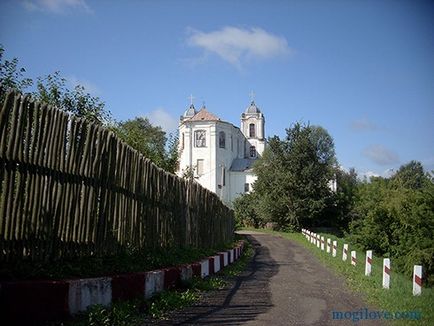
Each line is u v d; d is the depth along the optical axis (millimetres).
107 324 6934
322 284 13961
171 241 13953
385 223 32062
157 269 10516
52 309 6496
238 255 24969
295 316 8750
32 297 6320
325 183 58438
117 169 9812
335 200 58938
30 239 7027
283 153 59250
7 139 6582
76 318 6816
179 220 14938
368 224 32656
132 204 10711
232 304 9812
